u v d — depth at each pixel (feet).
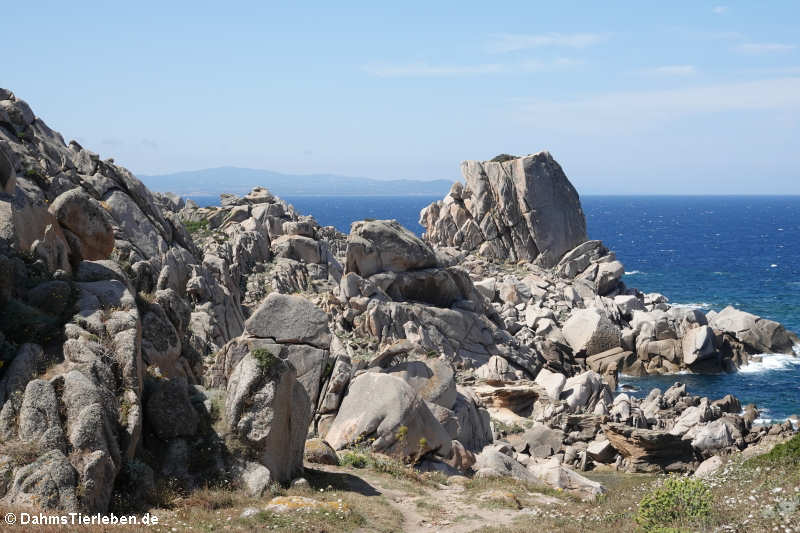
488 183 325.62
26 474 55.01
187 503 64.44
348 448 99.45
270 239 237.25
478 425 131.64
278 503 67.21
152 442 70.69
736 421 162.20
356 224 200.23
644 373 226.99
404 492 83.56
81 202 95.45
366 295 192.13
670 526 57.88
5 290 69.41
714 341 234.17
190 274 170.30
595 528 66.08
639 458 146.30
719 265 517.14
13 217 81.35
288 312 107.14
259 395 73.46
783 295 375.25
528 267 309.42
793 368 231.30
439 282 202.59
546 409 165.27
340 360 110.22
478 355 192.44
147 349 81.56
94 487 56.59
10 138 155.84
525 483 98.53
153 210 172.04
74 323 70.33
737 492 67.15
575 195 323.98
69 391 61.31
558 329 234.99
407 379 124.57
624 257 577.02
